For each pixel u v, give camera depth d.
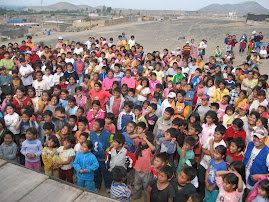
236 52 19.94
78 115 6.13
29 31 48.09
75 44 14.89
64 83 8.36
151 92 8.62
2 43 30.88
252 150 4.44
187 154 4.75
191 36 29.67
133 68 9.96
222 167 4.17
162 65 11.23
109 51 12.81
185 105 6.68
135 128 5.32
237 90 7.72
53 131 5.46
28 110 5.93
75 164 4.59
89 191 2.64
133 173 5.81
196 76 9.11
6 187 2.64
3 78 8.73
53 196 2.54
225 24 38.69
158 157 4.15
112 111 6.92
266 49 17.45
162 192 3.67
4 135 5.23
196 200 3.36
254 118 5.41
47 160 5.04
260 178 3.72
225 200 3.75
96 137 5.07
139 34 34.88
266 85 7.52
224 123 6.21
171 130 4.88
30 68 9.34
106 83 8.42
